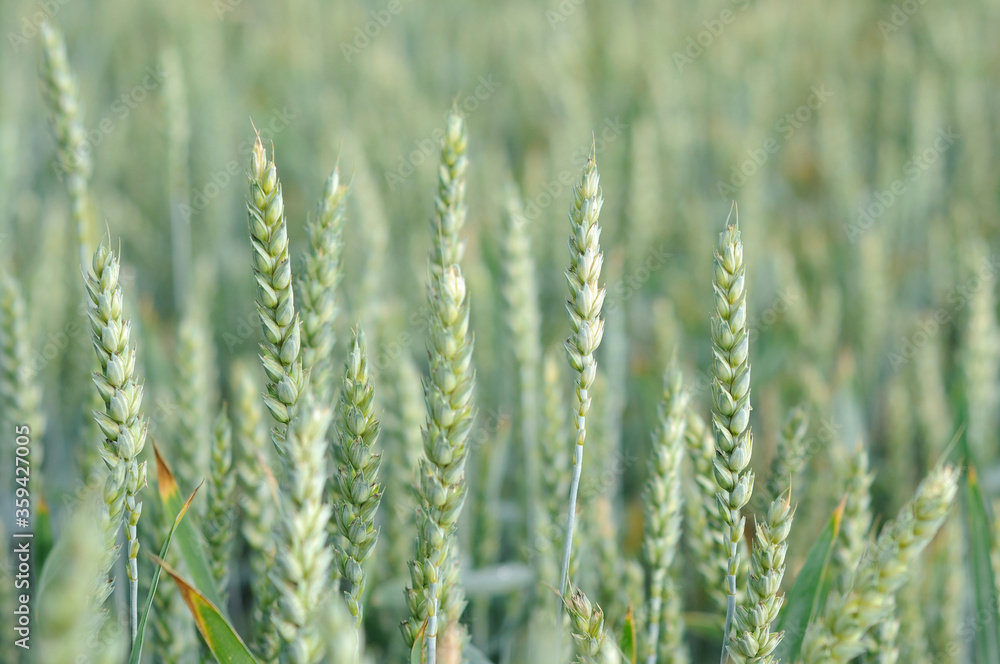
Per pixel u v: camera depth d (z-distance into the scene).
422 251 1.23
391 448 0.77
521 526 0.89
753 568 0.59
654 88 1.72
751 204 1.44
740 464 0.58
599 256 0.58
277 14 2.24
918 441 1.08
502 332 1.06
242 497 0.68
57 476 1.01
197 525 0.69
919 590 0.72
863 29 2.55
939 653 0.75
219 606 0.65
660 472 0.65
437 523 0.57
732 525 0.58
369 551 0.58
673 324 1.07
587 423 0.80
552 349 1.06
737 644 0.59
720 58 2.02
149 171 1.60
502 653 0.80
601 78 2.08
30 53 1.72
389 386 0.77
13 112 1.42
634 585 0.71
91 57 2.00
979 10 2.25
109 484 0.56
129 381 0.57
